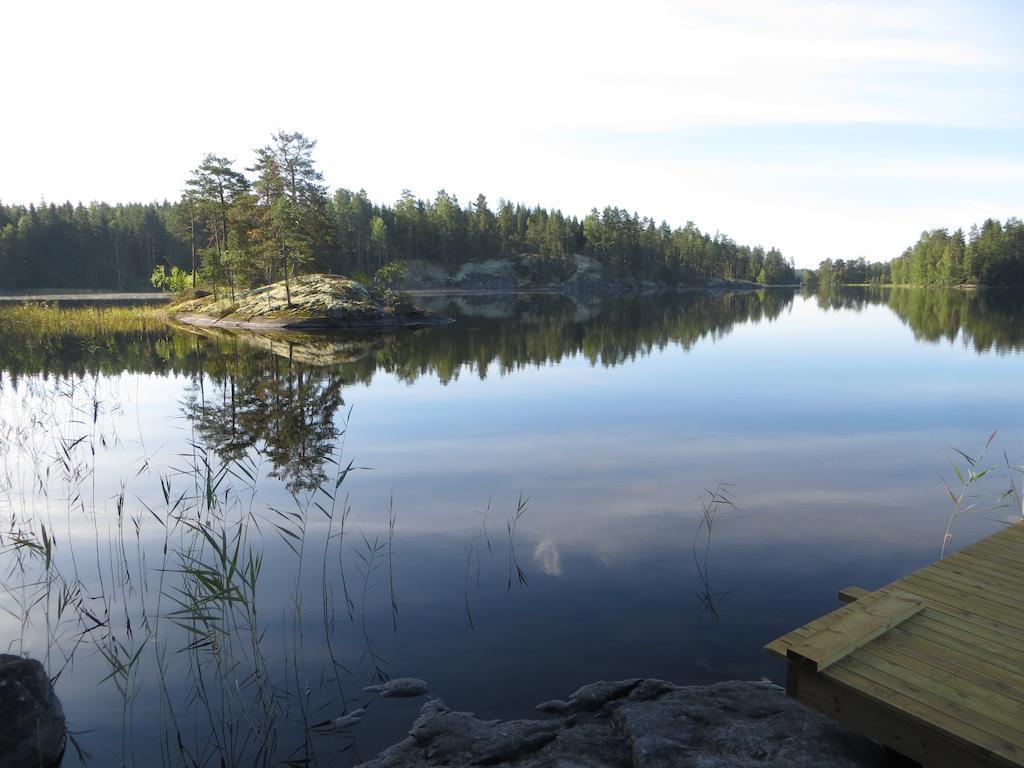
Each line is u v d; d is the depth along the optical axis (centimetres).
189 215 6869
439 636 591
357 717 482
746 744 412
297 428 1473
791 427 1484
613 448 1301
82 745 457
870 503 956
